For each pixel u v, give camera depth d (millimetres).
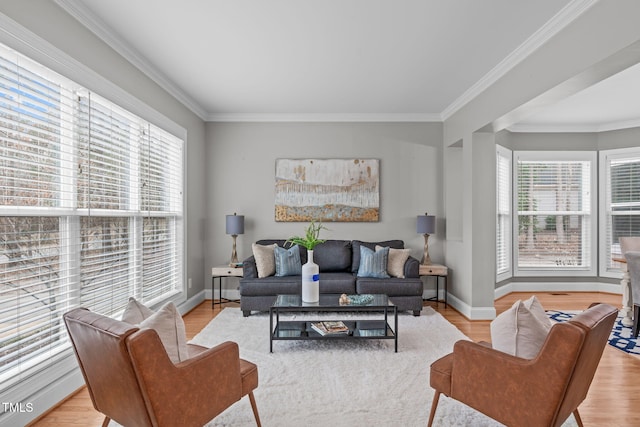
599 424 2076
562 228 5797
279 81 3941
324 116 5164
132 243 3346
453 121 4828
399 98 4504
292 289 4203
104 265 2895
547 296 5410
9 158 2000
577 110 5004
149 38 2963
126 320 1862
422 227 4801
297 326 3479
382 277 4348
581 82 2637
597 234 5770
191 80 3906
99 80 2717
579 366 1521
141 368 1414
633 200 5516
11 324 2029
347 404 2254
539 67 2922
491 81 3686
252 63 3469
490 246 4219
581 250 5789
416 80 3889
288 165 5180
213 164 5215
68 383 2395
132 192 3348
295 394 2383
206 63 3465
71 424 2086
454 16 2623
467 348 1788
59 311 2379
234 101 4629
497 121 3711
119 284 3102
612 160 5680
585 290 5770
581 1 2367
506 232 5656
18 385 2018
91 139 2715
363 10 2557
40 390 2184
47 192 2283
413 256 5188
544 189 5812
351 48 3150
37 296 2221
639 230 5477
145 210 3564
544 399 1538
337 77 3820
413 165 5195
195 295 4836
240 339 3479
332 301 3359
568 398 1578
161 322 1648
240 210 5207
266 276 4410
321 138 5211
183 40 3002
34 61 2104
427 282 5219
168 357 1509
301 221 5184
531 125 5770
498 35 2895
